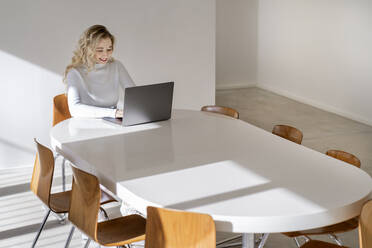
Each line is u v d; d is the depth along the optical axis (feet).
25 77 17.63
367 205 7.54
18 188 16.03
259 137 11.30
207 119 12.88
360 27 23.75
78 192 9.17
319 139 21.56
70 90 12.76
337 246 8.79
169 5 19.35
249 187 8.37
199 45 20.25
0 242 12.52
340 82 25.50
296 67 29.04
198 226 7.27
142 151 10.24
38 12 17.33
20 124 17.93
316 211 7.45
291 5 28.86
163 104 12.49
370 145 20.66
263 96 30.40
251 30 32.68
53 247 12.31
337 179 8.73
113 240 9.02
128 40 19.01
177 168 9.27
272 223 7.30
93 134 11.41
